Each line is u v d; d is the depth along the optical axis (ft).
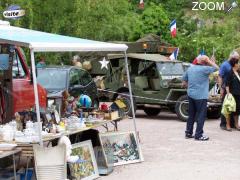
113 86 55.67
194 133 42.98
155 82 53.93
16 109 33.50
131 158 31.94
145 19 81.25
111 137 31.58
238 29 87.45
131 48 61.57
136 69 55.21
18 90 33.96
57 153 24.44
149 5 92.79
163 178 28.12
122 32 75.36
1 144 24.20
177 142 39.37
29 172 25.30
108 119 32.55
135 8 94.73
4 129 25.36
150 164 31.65
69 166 26.25
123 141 32.01
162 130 45.62
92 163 28.19
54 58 67.10
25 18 63.21
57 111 29.25
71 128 27.96
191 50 80.07
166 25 81.35
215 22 89.10
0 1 60.80
